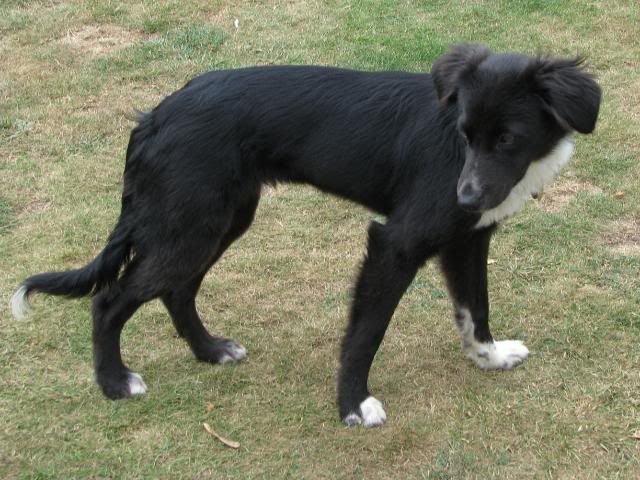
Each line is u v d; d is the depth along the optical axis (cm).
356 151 189
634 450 184
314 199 246
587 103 175
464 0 335
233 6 333
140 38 311
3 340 206
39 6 331
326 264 227
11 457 184
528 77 176
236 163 188
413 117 187
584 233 232
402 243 185
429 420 191
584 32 308
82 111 274
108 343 194
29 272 222
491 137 177
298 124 189
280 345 207
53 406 193
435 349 206
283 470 183
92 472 182
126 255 192
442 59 184
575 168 250
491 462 183
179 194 186
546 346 205
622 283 218
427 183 184
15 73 289
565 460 183
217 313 215
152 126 189
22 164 254
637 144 257
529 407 192
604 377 197
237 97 188
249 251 231
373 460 184
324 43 303
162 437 188
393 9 329
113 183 250
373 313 188
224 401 195
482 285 196
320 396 196
